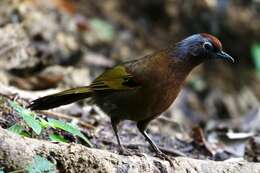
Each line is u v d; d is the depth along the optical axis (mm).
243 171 8836
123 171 7965
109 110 9977
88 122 12031
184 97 18125
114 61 18312
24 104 10953
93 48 18125
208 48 9867
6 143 7320
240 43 21156
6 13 15570
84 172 7703
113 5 20656
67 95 9789
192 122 17203
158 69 9500
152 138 12047
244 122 15250
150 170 8266
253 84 20562
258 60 20141
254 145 11500
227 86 19922
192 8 20828
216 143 12711
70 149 7723
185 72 9773
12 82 13820
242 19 21469
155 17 20891
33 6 16953
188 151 11844
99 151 7980
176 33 20719
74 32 17547
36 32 15586
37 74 14609
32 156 7383
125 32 19750
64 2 18766
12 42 14539
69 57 15914
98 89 9820
